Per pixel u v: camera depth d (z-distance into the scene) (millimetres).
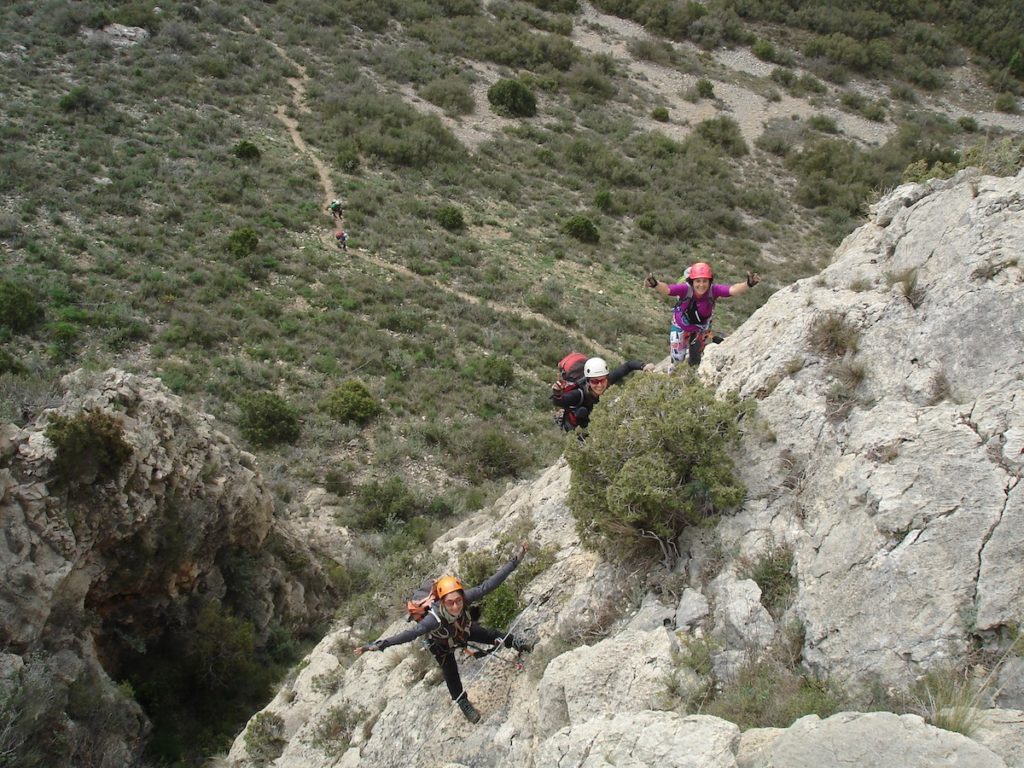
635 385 6555
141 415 13852
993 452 4859
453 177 39656
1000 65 63375
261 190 33781
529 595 7168
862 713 3795
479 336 28266
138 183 30969
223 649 14211
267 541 16922
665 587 6047
